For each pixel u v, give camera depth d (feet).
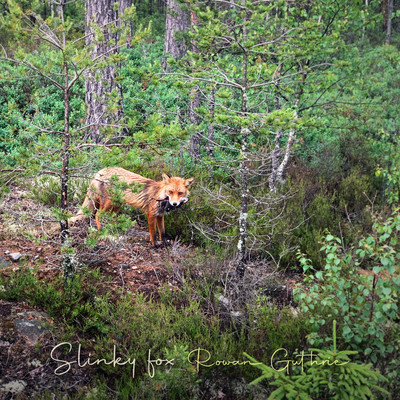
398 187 29.01
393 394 13.52
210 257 20.88
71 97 38.34
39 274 17.95
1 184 14.98
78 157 15.83
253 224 20.10
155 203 20.95
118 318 16.31
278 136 28.04
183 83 18.74
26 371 13.73
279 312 18.11
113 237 21.53
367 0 64.03
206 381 14.93
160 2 91.71
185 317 16.84
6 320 15.05
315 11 30.27
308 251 23.50
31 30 14.62
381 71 42.34
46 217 22.59
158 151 15.98
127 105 35.50
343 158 35.70
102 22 30.04
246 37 18.80
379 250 13.98
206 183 25.73
